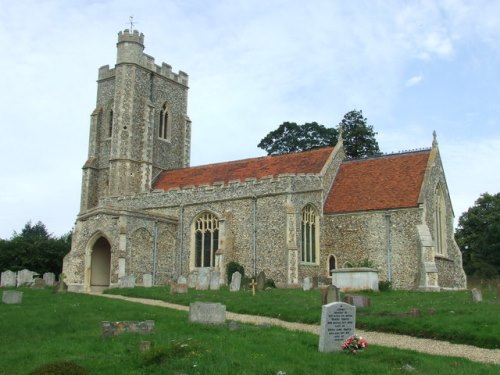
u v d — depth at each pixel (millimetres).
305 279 31812
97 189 50375
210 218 39688
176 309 22578
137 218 37844
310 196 37781
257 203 37438
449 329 17250
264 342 14828
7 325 18328
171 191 41656
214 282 32031
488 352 15383
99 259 39219
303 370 12219
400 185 37156
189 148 54250
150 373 12156
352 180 39875
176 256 40469
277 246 35969
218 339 14859
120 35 49938
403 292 30266
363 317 19688
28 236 60656
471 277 58031
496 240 58031
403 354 13898
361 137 60719
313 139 63781
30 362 13305
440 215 38875
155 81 51688
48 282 40500
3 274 39625
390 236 35438
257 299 25078
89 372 11406
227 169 45031
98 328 17641
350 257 36656
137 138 48781
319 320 19781
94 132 51125
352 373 12281
